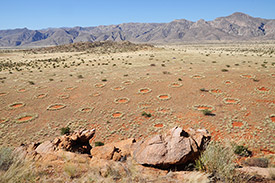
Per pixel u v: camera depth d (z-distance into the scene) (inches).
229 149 205.9
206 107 901.8
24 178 157.1
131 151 260.7
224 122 726.5
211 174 175.3
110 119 833.5
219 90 1149.1
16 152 203.6
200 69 1809.8
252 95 1025.5
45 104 1035.9
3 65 2928.2
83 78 1659.7
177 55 3329.2
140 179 166.1
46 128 754.8
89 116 871.7
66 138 359.6
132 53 4375.0
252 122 712.4
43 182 154.6
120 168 193.3
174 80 1435.8
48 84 1466.5
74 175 172.9
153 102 1016.9
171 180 164.4
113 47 6983.3
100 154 259.3
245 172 173.2
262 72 1508.4
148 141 251.6
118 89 1283.2
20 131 727.7
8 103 1050.7
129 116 856.9
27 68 2417.6
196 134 269.1
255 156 448.8
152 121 789.2
